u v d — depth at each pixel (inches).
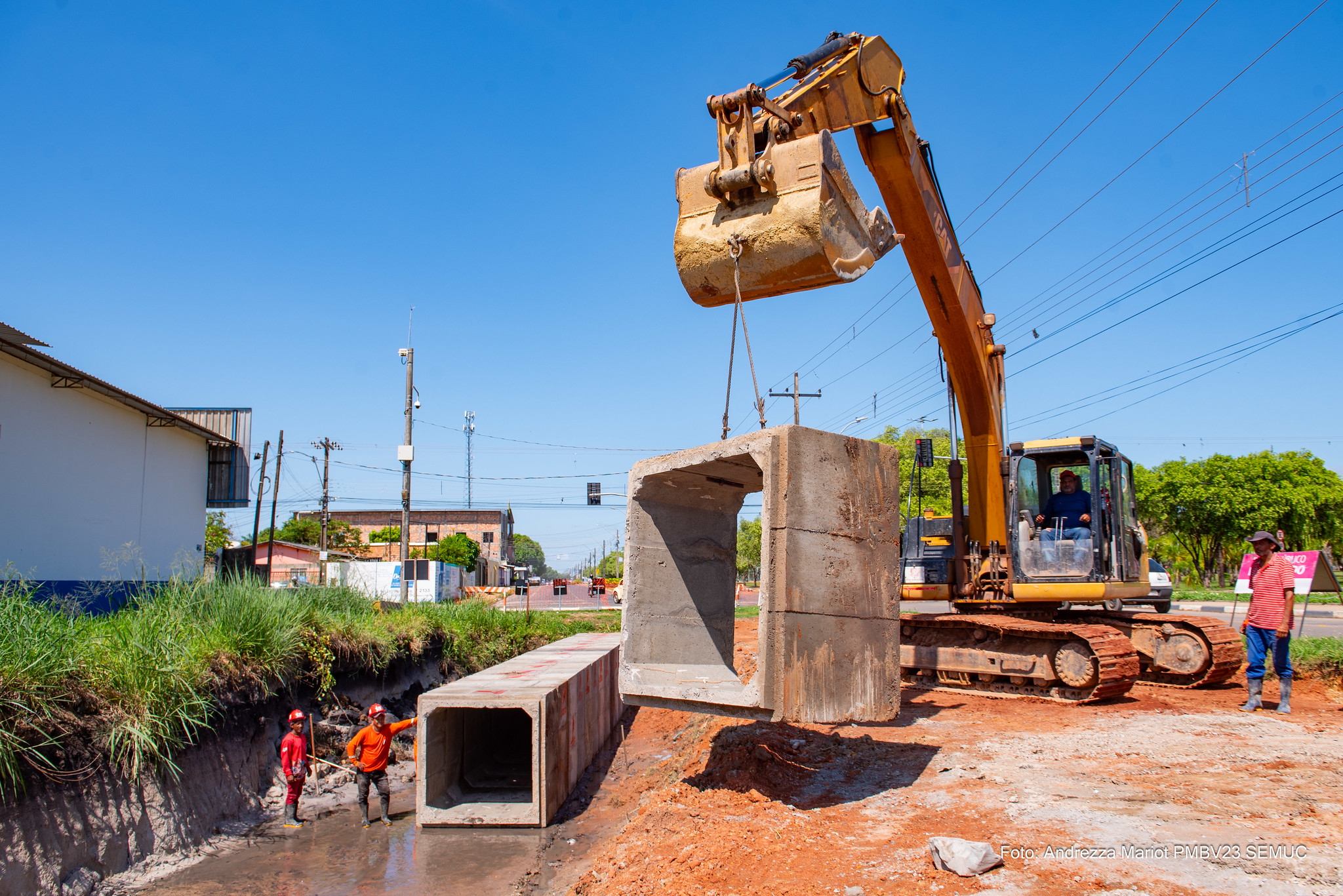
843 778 245.1
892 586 238.4
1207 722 286.7
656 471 247.9
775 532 206.5
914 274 370.6
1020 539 389.4
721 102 234.4
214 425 867.4
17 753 246.7
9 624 278.1
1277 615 304.5
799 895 157.9
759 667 202.1
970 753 257.8
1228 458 1720.0
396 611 597.0
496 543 2677.2
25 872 235.1
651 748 464.4
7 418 557.3
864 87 319.3
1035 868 156.4
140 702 295.1
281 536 2087.8
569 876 263.1
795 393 1131.3
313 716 413.4
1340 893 135.0
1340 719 289.1
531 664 445.7
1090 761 236.2
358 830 324.5
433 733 337.7
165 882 267.7
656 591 258.2
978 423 399.2
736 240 227.6
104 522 657.0
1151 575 887.7
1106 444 379.6
